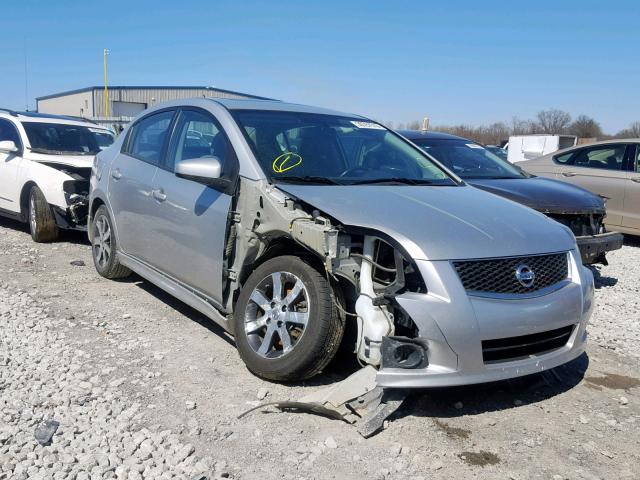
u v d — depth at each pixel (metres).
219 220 4.36
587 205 6.84
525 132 51.59
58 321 5.10
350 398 3.55
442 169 5.24
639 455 3.40
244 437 3.37
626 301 6.73
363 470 3.11
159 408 3.65
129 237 5.71
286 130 4.78
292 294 3.86
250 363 4.01
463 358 3.45
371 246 3.67
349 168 4.68
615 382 4.41
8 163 8.86
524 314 3.59
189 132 5.12
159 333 4.91
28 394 3.74
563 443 3.48
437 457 3.26
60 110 53.72
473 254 3.58
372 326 3.57
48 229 8.25
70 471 2.99
